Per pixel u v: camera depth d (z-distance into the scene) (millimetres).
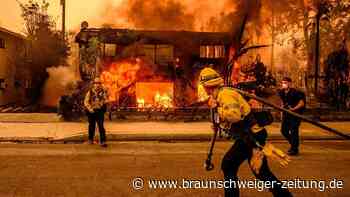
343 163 8172
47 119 14422
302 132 12188
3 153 9000
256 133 4621
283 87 9133
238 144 4715
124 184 6359
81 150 9484
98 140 10852
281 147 10195
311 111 16188
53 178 6715
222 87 4828
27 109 19484
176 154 9055
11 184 6297
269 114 4762
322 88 20062
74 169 7426
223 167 4781
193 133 11648
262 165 4695
